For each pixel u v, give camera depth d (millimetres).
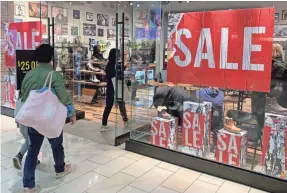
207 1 4262
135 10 4141
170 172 3295
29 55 3855
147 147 3736
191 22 3357
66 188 2869
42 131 2598
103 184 2975
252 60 3000
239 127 3227
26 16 6176
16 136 4441
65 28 7277
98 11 8867
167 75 3676
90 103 7000
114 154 3812
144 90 4008
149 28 3947
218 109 3342
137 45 4164
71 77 6602
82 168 3348
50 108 2609
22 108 2578
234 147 3150
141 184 2994
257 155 3129
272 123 2961
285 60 2918
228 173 3125
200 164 3309
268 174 2961
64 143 4234
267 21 2871
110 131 4891
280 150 2916
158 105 3797
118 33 4418
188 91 3523
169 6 3840
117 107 4395
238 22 3031
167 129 3627
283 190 2814
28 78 2758
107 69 4758
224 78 3201
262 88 2980
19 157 3238
